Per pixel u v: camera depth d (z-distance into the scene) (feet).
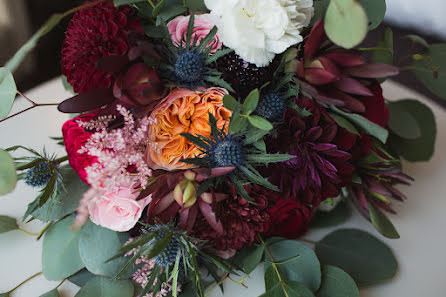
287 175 1.72
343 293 1.73
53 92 2.39
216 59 1.65
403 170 2.16
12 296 1.78
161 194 1.62
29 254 1.89
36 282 1.82
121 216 1.72
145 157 1.69
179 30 1.70
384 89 2.43
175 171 1.64
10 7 3.51
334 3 1.43
